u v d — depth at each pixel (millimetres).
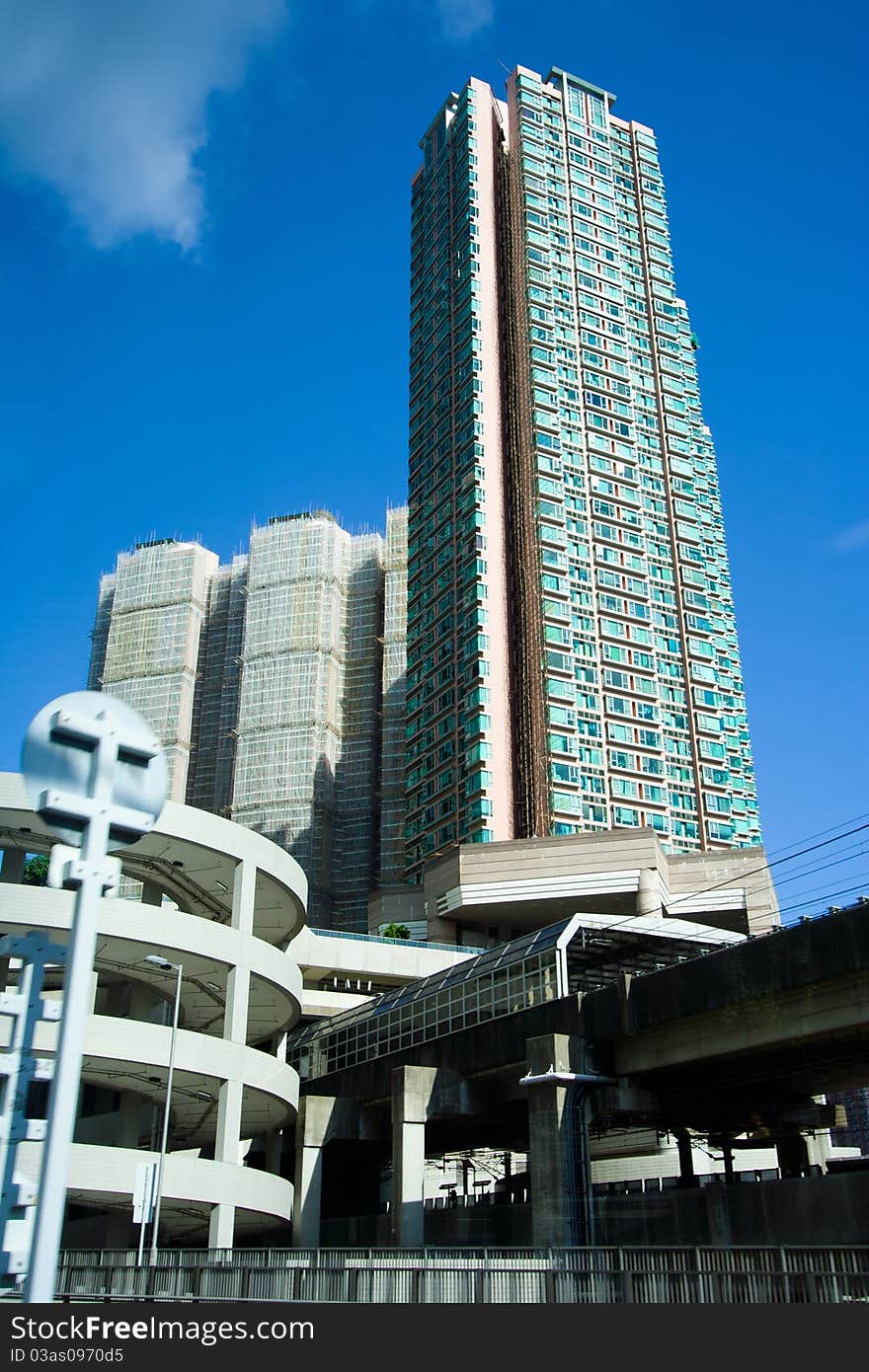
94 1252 37656
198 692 186375
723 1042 42969
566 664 126062
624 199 166000
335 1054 67875
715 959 43188
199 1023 62562
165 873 57812
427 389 156250
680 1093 49312
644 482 146625
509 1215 52562
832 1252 23109
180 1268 29203
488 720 123125
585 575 133625
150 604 189875
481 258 153250
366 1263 30359
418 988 62844
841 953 38375
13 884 47719
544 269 150625
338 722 174875
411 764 135375
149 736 10938
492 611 130125
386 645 175625
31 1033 11273
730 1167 59656
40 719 10469
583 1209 44031
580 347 148750
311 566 181250
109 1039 47156
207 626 191250
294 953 87188
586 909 101562
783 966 40406
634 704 129500
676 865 99750
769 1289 21984
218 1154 49656
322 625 176875
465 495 138250
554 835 112188
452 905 101438
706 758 132250
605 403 147500
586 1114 45969
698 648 138500
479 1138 64625
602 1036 47094
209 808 177000
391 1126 58750
